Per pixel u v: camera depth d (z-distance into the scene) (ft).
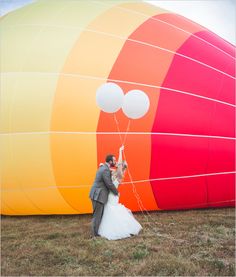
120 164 19.20
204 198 22.62
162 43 23.63
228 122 22.44
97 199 18.47
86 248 17.19
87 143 21.27
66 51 22.62
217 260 15.39
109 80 21.72
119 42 22.99
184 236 18.70
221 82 23.24
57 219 22.95
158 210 23.41
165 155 21.54
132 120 21.40
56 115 21.43
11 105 22.09
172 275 14.12
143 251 16.30
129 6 26.05
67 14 24.67
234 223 20.72
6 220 23.08
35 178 21.91
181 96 22.11
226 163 22.17
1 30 25.17
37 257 16.25
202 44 25.04
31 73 22.35
